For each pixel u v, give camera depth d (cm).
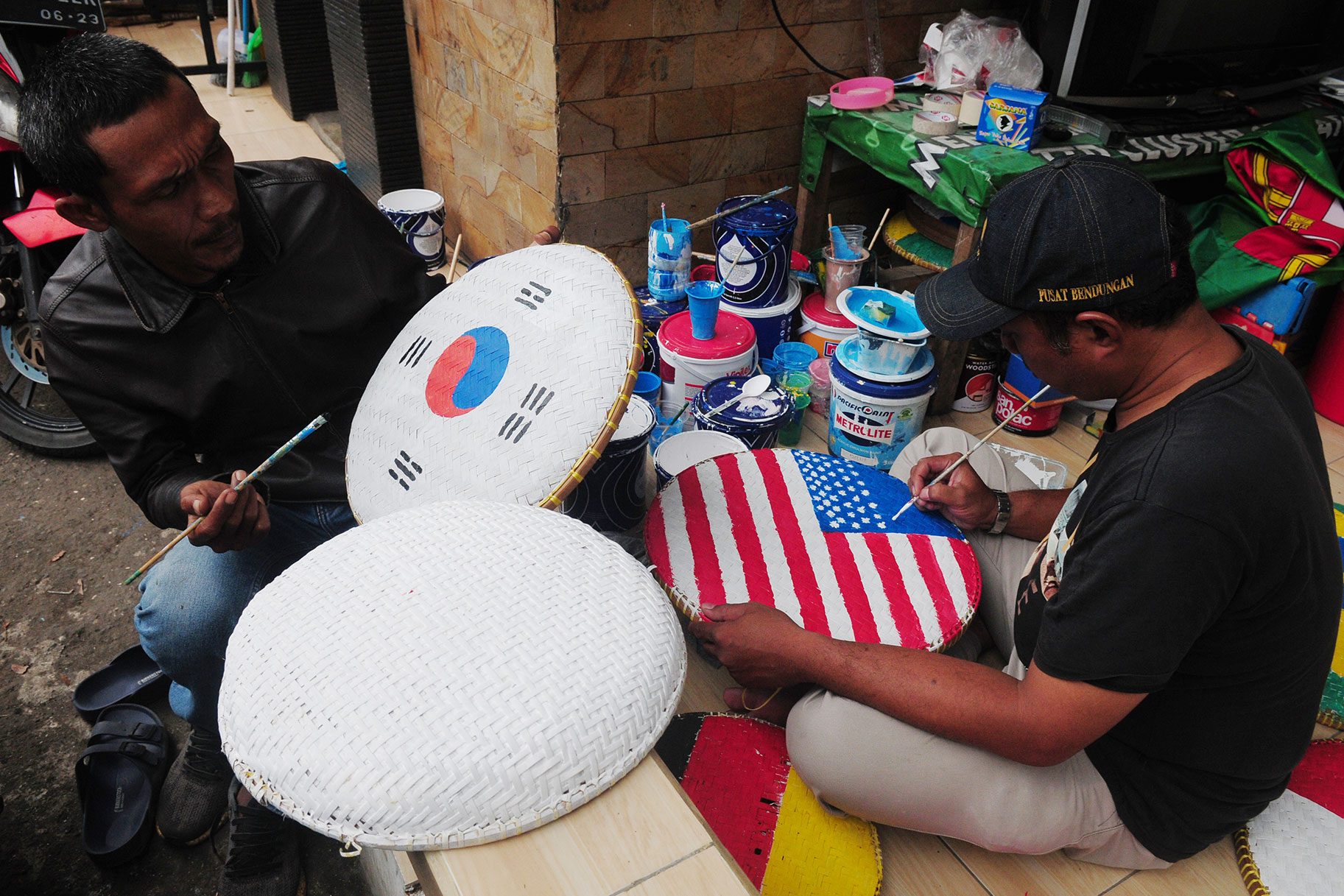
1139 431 95
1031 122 212
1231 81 239
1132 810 116
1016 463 208
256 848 148
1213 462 86
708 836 84
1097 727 98
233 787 149
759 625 122
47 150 109
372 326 159
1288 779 118
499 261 145
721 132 260
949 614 142
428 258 268
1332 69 260
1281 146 217
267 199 142
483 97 271
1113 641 92
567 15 219
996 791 114
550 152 244
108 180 111
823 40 261
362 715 83
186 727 183
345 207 151
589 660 89
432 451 129
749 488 168
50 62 109
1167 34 221
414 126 330
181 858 161
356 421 145
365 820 80
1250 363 92
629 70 235
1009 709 103
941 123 226
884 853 131
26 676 191
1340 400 239
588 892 79
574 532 108
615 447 172
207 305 138
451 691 84
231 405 149
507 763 81
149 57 112
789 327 252
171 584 143
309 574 101
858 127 241
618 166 249
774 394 208
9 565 218
